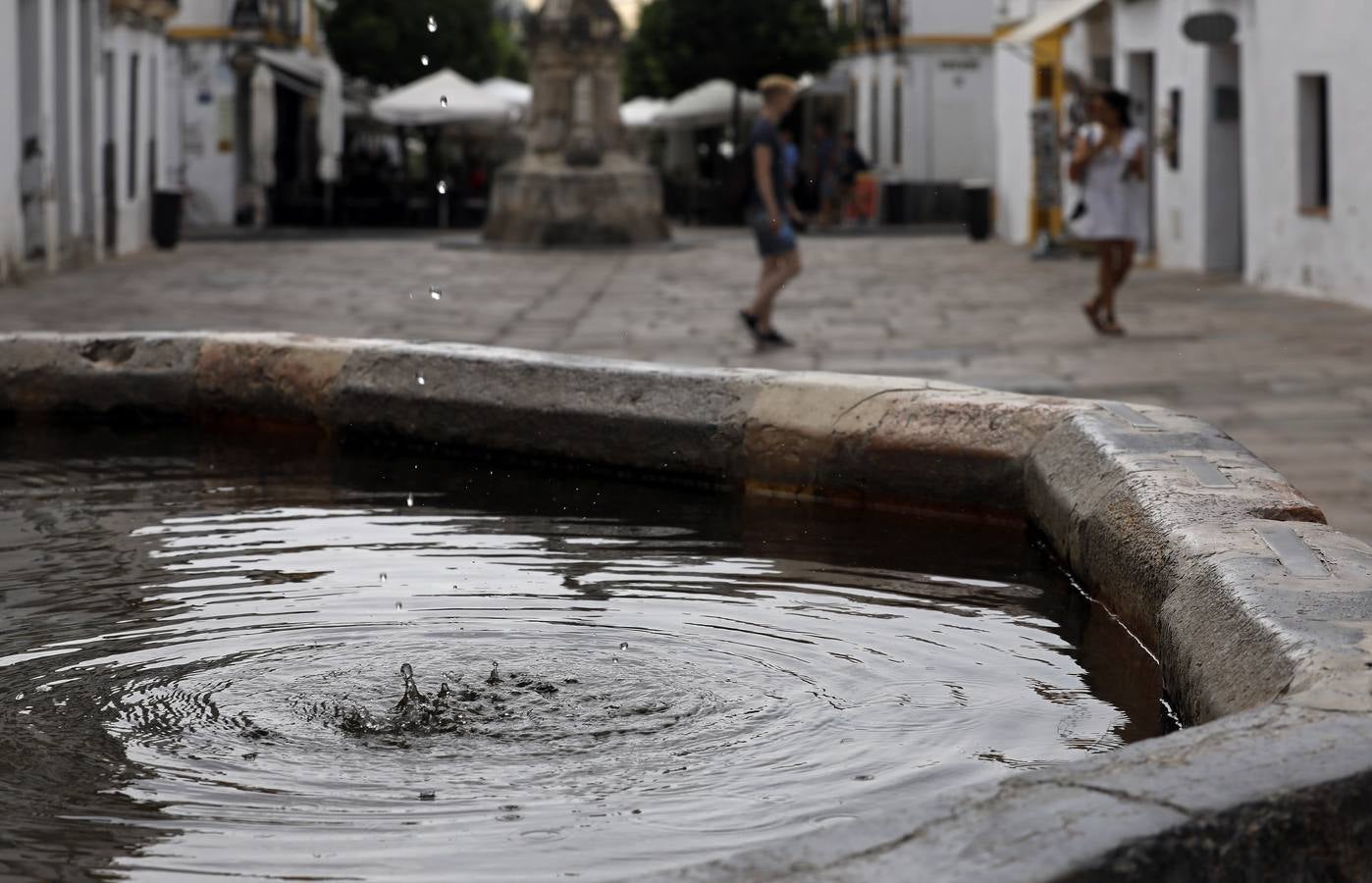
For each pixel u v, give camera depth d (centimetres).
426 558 557
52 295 1989
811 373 673
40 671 434
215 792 347
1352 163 1767
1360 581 382
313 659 445
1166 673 402
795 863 235
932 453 610
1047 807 254
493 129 4734
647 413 675
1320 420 983
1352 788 267
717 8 4459
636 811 335
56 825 325
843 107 5606
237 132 4450
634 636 468
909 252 3075
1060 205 2864
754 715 399
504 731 390
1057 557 541
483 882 295
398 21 4788
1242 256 2267
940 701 407
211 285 2198
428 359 739
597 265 2703
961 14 4525
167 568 544
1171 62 2383
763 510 630
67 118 2497
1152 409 589
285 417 782
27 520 614
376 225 4188
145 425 809
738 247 3262
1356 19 1742
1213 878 251
